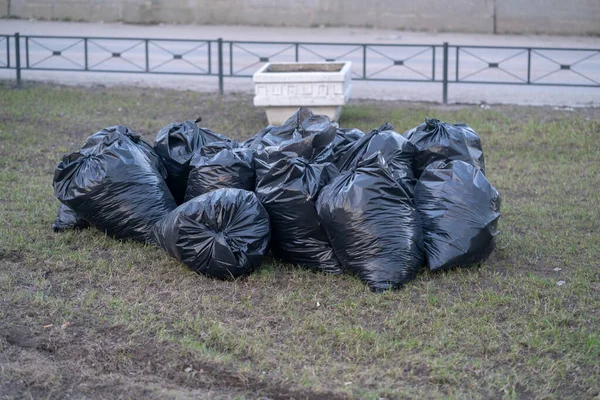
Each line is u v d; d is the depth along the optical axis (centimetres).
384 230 856
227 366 698
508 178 1334
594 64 2398
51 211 1111
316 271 911
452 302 831
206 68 2373
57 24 3203
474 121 1708
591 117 1736
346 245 866
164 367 699
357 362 713
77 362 704
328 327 776
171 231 885
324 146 988
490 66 1994
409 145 1023
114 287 868
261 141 1045
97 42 2812
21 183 1254
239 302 832
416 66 2395
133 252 959
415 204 940
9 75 2241
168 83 2175
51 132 1608
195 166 998
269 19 3209
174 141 1092
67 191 970
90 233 1016
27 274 896
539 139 1563
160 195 990
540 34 2995
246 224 882
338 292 857
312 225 895
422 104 1914
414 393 660
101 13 3284
